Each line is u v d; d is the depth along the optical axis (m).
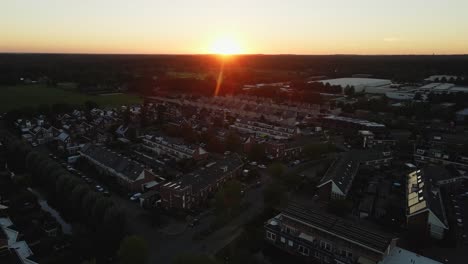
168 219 81.38
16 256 60.12
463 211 86.19
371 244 59.97
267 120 183.25
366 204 86.81
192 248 69.12
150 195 89.31
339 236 63.03
